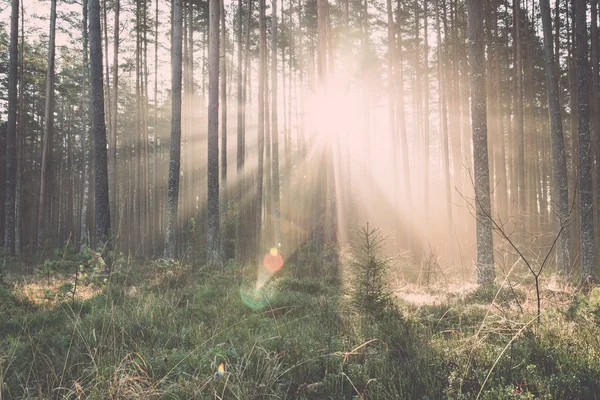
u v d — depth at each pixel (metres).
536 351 4.02
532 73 23.00
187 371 3.89
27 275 10.96
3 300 6.54
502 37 24.14
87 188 21.02
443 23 24.23
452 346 4.31
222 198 21.53
